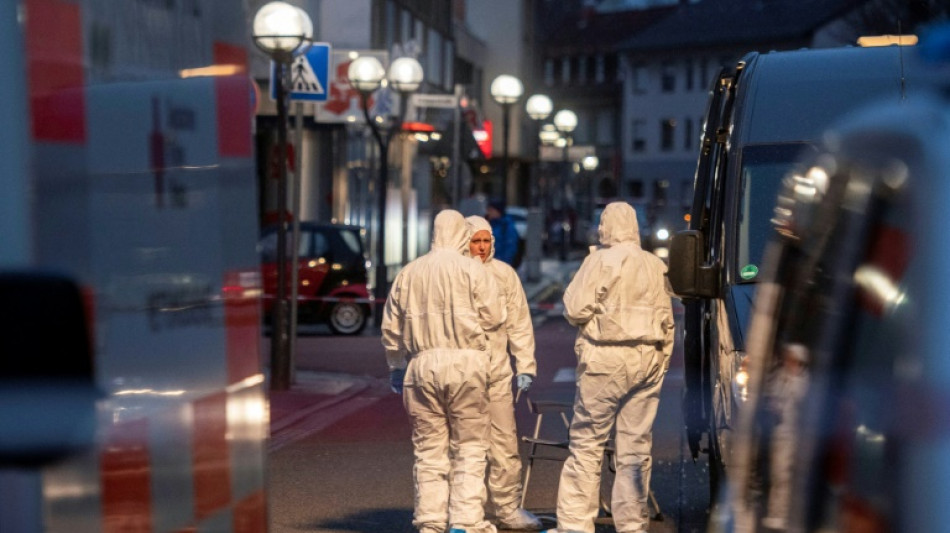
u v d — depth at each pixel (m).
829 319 5.07
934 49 4.64
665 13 198.62
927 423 4.00
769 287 6.32
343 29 67.00
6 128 4.70
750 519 6.05
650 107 187.25
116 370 5.39
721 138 16.89
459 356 14.62
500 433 16.19
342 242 44.47
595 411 15.19
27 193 4.69
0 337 4.57
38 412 4.67
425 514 14.95
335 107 48.22
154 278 5.84
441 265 14.71
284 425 25.25
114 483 5.34
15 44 4.72
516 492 16.34
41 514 4.68
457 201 48.09
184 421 6.12
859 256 4.82
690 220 17.62
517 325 16.06
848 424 4.57
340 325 44.38
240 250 6.95
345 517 17.22
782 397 5.74
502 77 57.81
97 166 5.29
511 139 116.94
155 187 5.89
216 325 6.56
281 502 18.17
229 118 6.87
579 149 69.31
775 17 177.38
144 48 5.83
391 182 71.38
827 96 16.00
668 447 21.95
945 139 4.43
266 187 63.47
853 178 5.11
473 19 116.19
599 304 15.02
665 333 15.26
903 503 4.00
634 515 15.29
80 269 5.08
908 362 4.18
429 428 14.95
